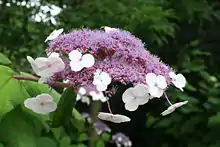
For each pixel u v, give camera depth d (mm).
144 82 1179
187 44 4430
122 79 1133
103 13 3244
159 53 4441
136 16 3184
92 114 3908
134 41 1229
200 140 3629
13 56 3197
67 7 3545
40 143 1266
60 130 1399
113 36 1212
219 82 3934
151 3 3457
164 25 3316
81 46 1161
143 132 4844
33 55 3127
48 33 3307
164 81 1172
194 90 3473
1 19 3418
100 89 1111
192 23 4699
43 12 3391
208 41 4863
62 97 1257
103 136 3340
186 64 3730
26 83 1315
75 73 1144
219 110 3596
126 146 4289
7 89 1262
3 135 1227
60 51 1178
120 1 3322
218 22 4832
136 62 1187
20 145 1217
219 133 3561
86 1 3406
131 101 1192
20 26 3477
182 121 3691
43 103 1192
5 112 1216
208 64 4664
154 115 3875
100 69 1134
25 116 1279
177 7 3820
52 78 1160
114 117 1265
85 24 3176
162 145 4238
